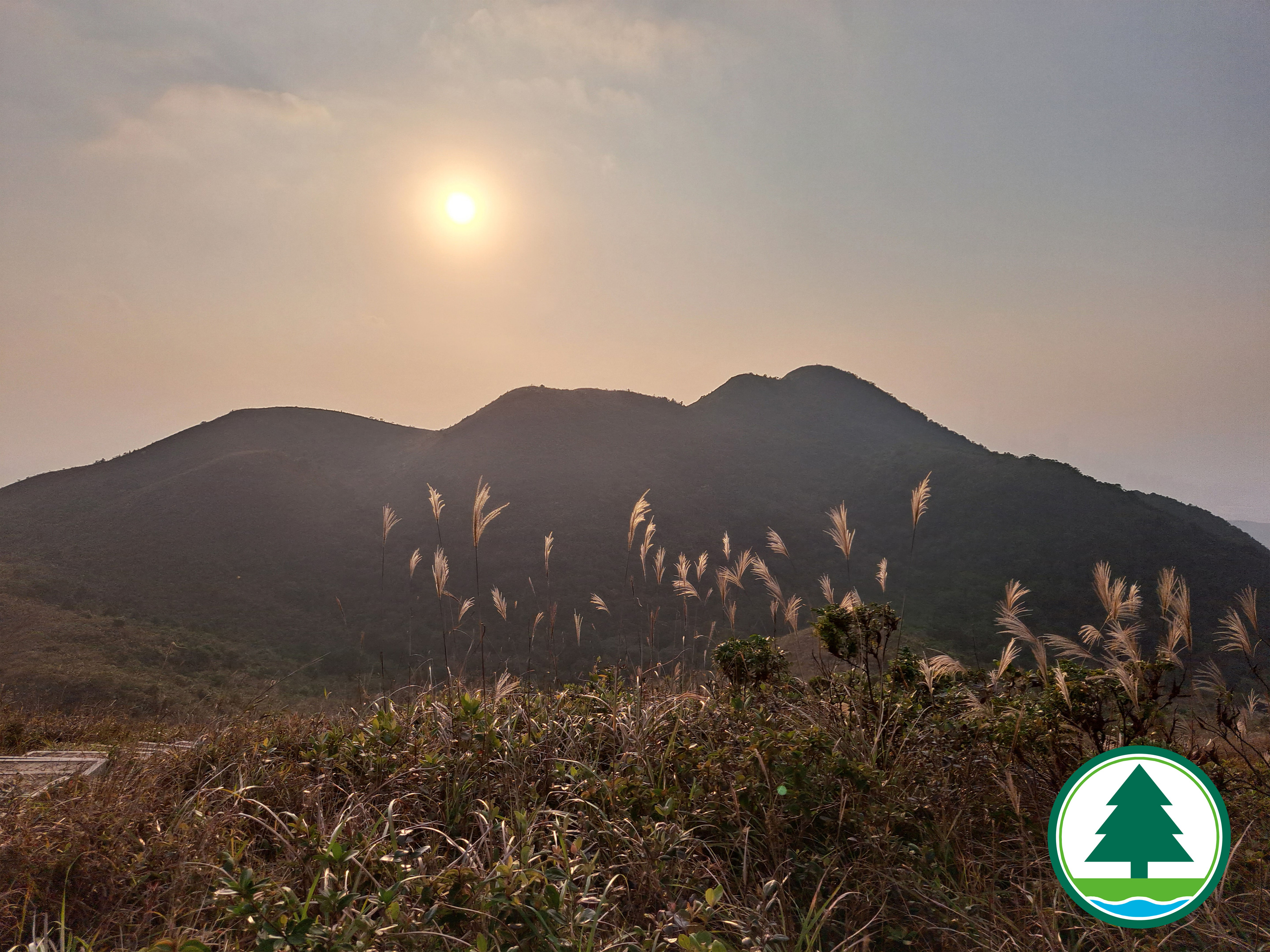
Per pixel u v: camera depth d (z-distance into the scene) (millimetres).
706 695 5789
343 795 4164
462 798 4016
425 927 2686
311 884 2982
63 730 9703
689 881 3307
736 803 3770
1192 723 5121
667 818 3725
